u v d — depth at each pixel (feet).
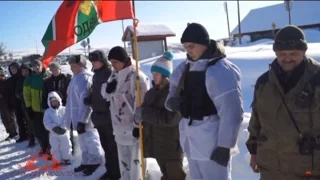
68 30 10.35
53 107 18.16
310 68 6.90
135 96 12.21
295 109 6.89
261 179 7.75
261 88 7.45
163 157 11.16
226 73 8.39
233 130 8.34
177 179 11.24
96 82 14.38
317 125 6.81
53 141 17.87
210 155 8.79
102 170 16.02
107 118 14.08
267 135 7.43
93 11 10.50
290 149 7.06
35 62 20.54
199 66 8.77
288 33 6.86
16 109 24.44
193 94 8.80
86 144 16.07
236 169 12.59
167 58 10.98
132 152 12.53
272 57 23.44
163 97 10.77
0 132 30.09
